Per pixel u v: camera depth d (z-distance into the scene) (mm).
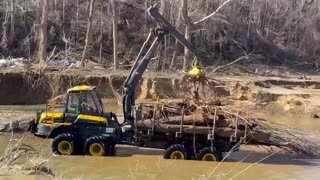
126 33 79812
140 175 25391
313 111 50156
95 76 56031
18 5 73438
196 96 31188
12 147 22781
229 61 82625
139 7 84812
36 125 30719
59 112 30062
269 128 32094
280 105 51844
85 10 80500
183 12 62000
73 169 26109
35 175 18031
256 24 95312
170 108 29734
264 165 28812
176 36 31859
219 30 87312
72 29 76750
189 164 28125
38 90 55062
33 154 25531
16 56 70312
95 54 74438
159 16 31625
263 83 59781
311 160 30562
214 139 29344
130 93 30672
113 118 30859
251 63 84625
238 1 92562
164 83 54062
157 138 29734
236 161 29484
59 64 63281
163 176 25375
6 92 54062
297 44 99188
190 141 29469
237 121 29109
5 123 34531
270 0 101125
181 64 71000
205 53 82562
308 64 92312
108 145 29625
